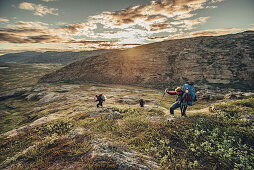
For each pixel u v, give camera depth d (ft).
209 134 16.48
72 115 36.86
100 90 176.96
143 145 16.30
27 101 157.17
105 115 29.73
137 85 234.17
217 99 89.81
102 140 17.53
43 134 24.75
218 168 11.84
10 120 90.43
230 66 201.46
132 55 312.91
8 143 22.90
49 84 258.37
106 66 300.61
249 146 13.60
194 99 21.91
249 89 156.04
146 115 26.30
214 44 264.31
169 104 79.87
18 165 15.70
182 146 15.53
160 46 322.14
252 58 198.49
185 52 269.03
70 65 352.28
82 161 14.07
